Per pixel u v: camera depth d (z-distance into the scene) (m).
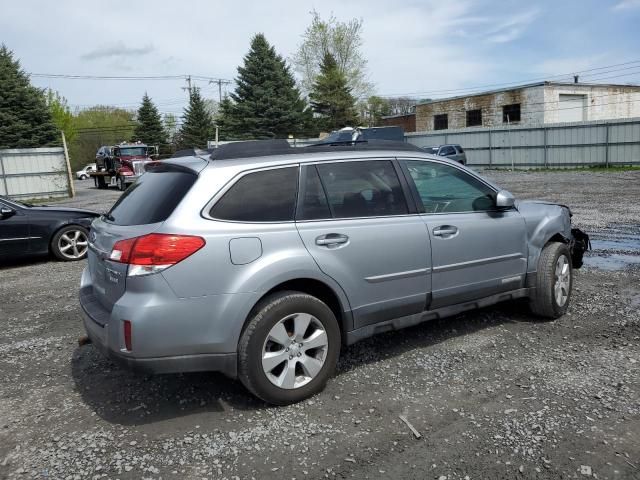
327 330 3.72
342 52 53.84
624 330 4.82
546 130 32.03
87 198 24.20
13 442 3.29
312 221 3.74
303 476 2.86
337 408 3.57
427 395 3.70
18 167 24.08
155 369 3.27
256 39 50.22
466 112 43.53
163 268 3.23
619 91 40.28
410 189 4.27
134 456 3.10
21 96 42.50
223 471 2.92
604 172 26.36
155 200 3.59
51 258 9.83
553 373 3.98
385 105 70.00
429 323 5.18
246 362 3.44
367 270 3.92
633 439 3.09
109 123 80.62
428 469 2.87
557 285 5.10
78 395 3.93
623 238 9.24
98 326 3.47
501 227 4.70
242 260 3.43
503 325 5.07
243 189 3.57
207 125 64.88
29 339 5.22
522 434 3.17
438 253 4.28
